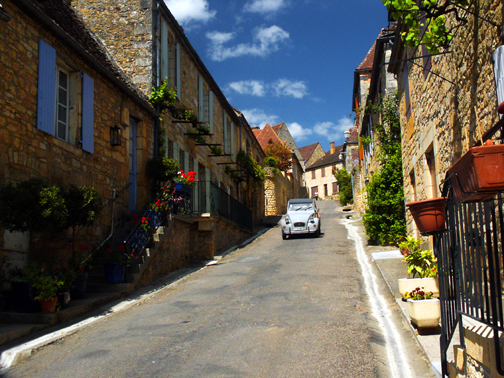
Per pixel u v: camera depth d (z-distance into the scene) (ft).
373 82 62.23
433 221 13.37
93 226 31.83
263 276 33.60
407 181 41.27
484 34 17.60
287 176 142.00
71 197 24.57
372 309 23.00
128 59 44.21
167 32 48.03
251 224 74.33
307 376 14.10
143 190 40.01
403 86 40.86
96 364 16.15
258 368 14.97
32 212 21.08
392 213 48.39
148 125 42.04
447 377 12.92
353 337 17.88
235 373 14.60
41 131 26.61
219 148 67.46
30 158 25.44
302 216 61.26
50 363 16.62
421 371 14.48
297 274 33.42
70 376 15.15
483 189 9.39
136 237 31.73
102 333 20.29
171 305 25.57
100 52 40.57
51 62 27.84
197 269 40.63
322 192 219.41
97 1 45.85
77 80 31.09
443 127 25.63
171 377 14.55
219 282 32.37
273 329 19.51
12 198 21.06
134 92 38.73
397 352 16.51
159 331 20.12
